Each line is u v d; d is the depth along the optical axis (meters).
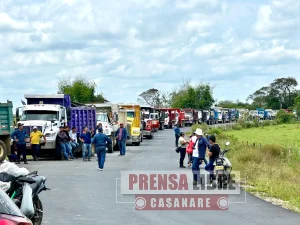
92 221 12.74
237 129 79.44
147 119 58.97
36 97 35.84
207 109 109.19
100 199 16.19
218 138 50.59
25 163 28.94
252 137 57.88
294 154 31.69
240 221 13.07
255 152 30.05
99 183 20.02
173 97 127.12
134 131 46.09
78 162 30.12
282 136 59.84
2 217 7.20
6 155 26.86
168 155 35.03
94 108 38.47
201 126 69.75
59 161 30.92
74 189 18.33
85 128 31.44
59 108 33.50
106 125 38.50
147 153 37.19
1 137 26.97
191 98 120.75
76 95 80.62
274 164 27.56
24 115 33.19
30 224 7.23
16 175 10.80
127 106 49.53
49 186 19.08
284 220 13.30
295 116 99.12
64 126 32.50
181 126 89.06
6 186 10.70
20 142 28.70
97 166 27.11
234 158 28.98
